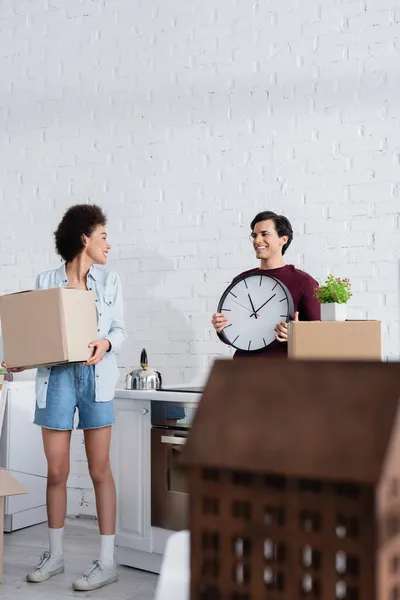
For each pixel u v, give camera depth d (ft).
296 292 10.58
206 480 1.23
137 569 11.02
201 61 13.26
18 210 14.74
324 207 12.19
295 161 12.46
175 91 13.47
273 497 1.16
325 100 12.30
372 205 11.89
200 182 13.17
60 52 14.52
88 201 14.15
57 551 10.62
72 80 14.39
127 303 13.57
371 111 12.00
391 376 1.21
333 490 1.12
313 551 1.14
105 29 14.15
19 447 13.24
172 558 2.83
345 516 1.10
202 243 13.08
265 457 1.18
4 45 14.97
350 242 11.98
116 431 11.22
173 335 13.16
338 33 12.26
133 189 13.74
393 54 11.91
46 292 9.45
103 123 14.08
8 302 9.66
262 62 12.78
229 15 13.07
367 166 11.96
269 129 12.69
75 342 9.53
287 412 1.24
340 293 6.07
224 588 1.19
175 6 13.52
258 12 12.84
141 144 13.73
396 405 1.17
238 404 1.30
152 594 9.81
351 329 4.61
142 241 13.56
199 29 13.30
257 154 12.75
